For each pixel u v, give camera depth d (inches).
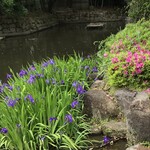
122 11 906.7
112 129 149.4
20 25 649.0
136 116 129.7
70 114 140.9
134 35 191.6
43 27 738.8
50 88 163.0
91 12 903.7
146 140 129.3
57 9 924.0
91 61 208.4
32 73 179.6
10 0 568.1
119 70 150.4
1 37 599.8
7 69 362.3
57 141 136.0
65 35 633.0
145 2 255.8
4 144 140.3
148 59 149.2
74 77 175.9
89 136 151.6
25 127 134.2
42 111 140.2
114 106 157.5
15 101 141.4
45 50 471.5
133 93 144.6
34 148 134.3
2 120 139.7
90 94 164.1
